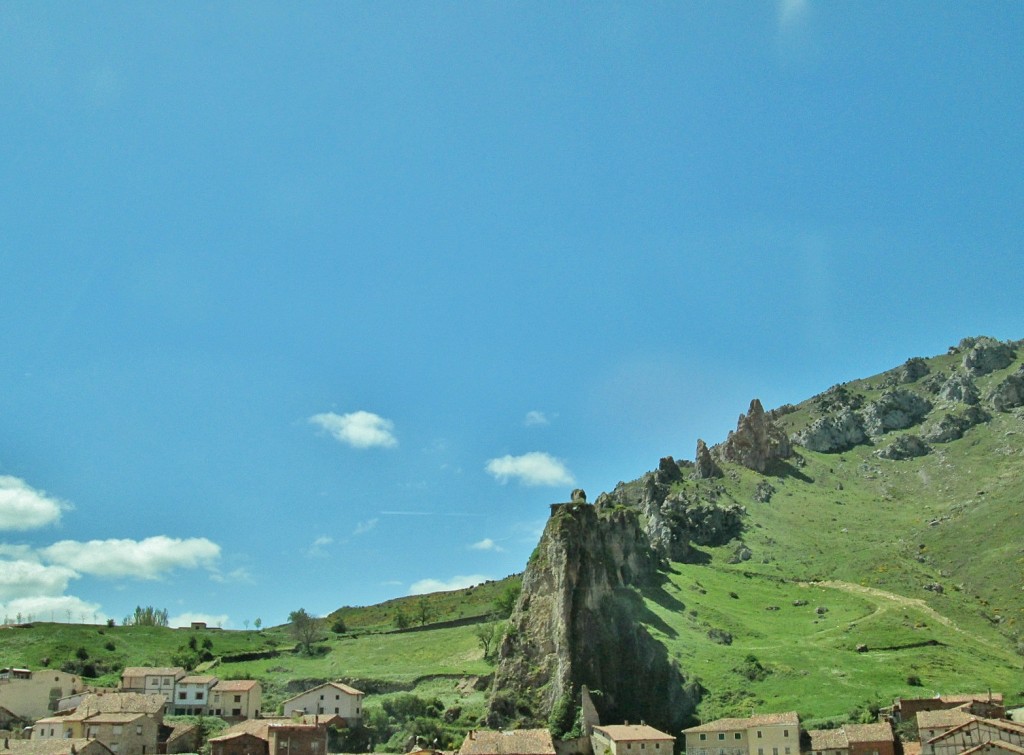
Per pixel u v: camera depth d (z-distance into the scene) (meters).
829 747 159.00
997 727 137.88
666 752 165.38
